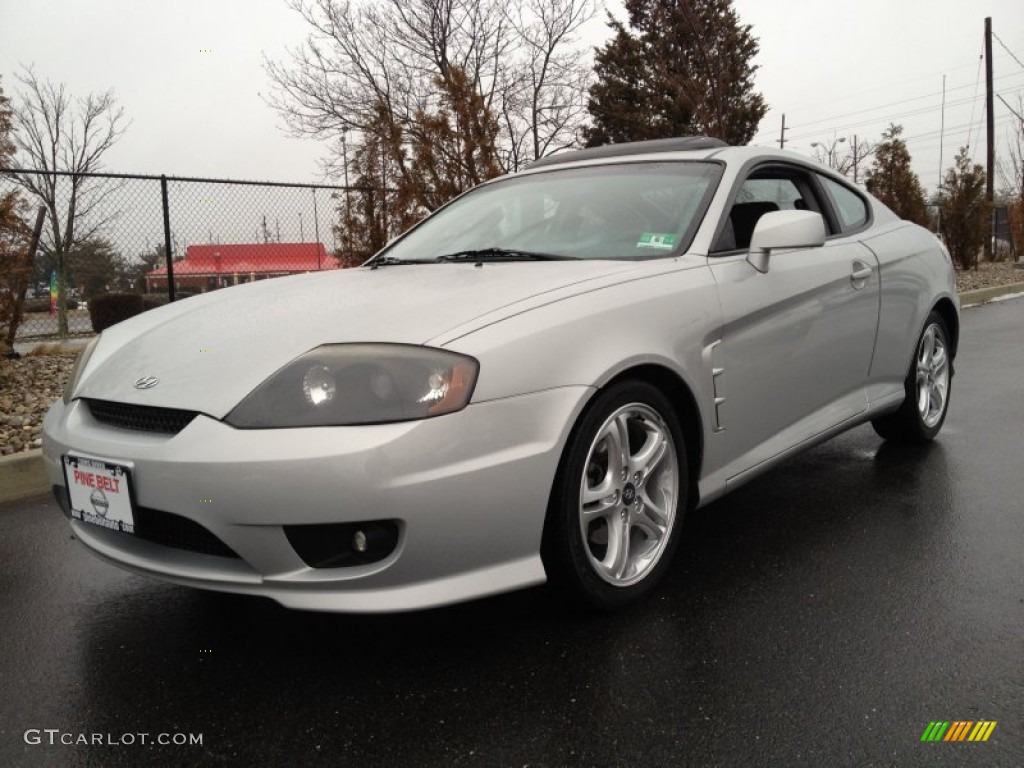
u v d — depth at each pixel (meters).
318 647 2.29
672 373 2.50
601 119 30.75
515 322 2.18
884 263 3.62
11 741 1.89
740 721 1.88
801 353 3.06
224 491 1.96
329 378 2.03
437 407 1.99
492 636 2.31
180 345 2.41
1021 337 8.46
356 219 9.62
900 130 20.34
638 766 1.73
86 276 9.62
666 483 2.55
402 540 1.98
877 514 3.26
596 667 2.13
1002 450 4.15
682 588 2.61
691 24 15.29
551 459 2.14
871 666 2.10
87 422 2.33
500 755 1.78
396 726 1.90
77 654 2.31
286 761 1.78
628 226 2.94
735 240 2.97
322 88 19.31
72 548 3.23
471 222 3.39
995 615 2.36
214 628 2.45
